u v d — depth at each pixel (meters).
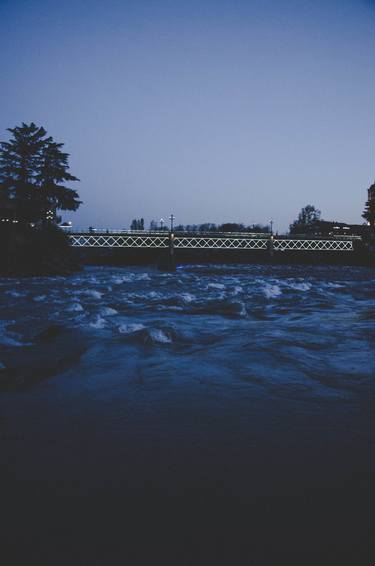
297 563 1.81
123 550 1.90
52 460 2.74
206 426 3.29
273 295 17.89
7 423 3.35
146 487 2.41
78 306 13.26
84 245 71.00
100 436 3.11
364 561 1.82
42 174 49.88
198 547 1.92
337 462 2.71
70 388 4.27
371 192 96.31
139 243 76.06
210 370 4.93
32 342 6.75
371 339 7.09
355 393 4.11
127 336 7.10
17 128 50.00
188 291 21.44
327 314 11.43
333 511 2.18
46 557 1.85
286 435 3.12
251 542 1.95
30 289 23.09
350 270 62.50
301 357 5.62
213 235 78.56
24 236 43.25
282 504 2.24
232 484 2.44
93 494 2.34
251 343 6.64
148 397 3.99
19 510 2.19
